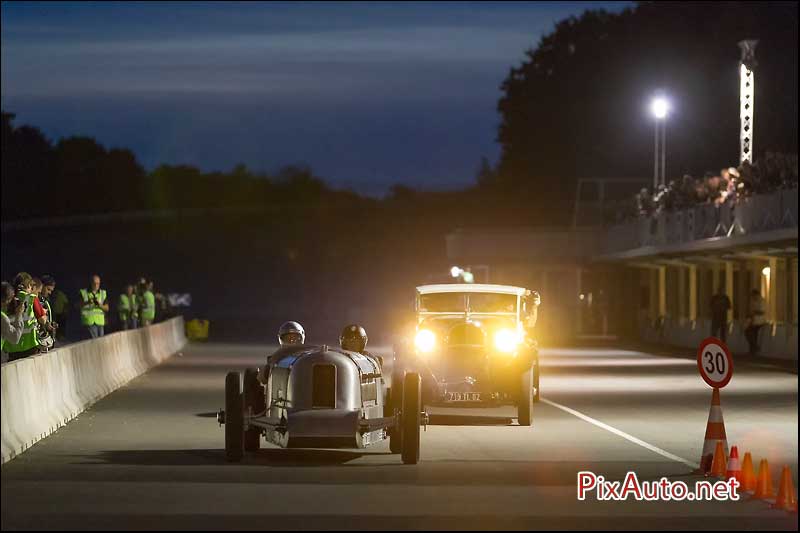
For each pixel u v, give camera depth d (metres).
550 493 36.75
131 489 37.28
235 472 40.81
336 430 42.53
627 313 166.75
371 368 45.81
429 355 56.16
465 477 39.94
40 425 50.31
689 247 126.12
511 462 43.62
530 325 63.12
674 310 150.62
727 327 127.62
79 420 57.25
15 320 53.47
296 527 31.41
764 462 36.44
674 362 106.12
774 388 77.19
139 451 46.16
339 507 34.28
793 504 34.28
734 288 132.38
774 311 119.25
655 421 57.78
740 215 113.69
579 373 91.69
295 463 43.00
